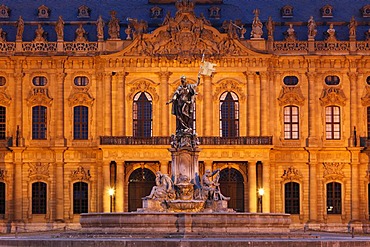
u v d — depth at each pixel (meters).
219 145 140.62
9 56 144.62
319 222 144.25
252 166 141.12
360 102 146.12
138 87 144.12
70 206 144.38
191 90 101.19
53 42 145.12
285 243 81.94
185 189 99.50
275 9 153.00
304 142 144.75
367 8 152.00
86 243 83.00
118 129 143.75
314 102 145.50
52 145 144.38
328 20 151.50
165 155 140.75
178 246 81.25
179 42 143.12
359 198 145.25
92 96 145.00
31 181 144.75
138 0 153.50
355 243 82.56
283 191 144.50
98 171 143.75
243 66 143.88
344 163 145.25
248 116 143.88
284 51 145.00
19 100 145.12
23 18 151.38
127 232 92.12
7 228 143.38
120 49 143.75
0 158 145.00
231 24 143.38
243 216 93.25
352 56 145.12
